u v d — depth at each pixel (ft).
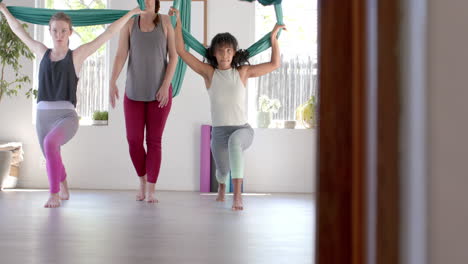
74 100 12.23
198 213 10.36
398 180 1.02
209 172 17.88
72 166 18.60
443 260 0.93
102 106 19.04
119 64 12.96
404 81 1.01
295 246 6.04
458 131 0.91
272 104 18.69
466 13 0.90
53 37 12.19
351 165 1.22
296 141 18.44
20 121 18.72
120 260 4.91
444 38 0.93
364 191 1.13
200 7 18.60
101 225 8.09
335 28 1.23
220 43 12.82
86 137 18.61
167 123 18.58
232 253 5.45
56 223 8.31
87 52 12.30
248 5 18.62
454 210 0.92
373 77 1.08
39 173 18.63
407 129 1.00
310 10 19.38
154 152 12.89
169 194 16.43
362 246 1.14
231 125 12.65
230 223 8.63
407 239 1.01
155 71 12.68
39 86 12.16
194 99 18.58
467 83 0.91
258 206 12.48
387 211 1.04
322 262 1.24
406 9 1.01
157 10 13.17
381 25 1.05
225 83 12.72
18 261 4.80
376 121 1.07
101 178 18.57
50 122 12.03
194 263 4.78
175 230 7.55
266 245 6.11
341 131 1.22
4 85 17.35
